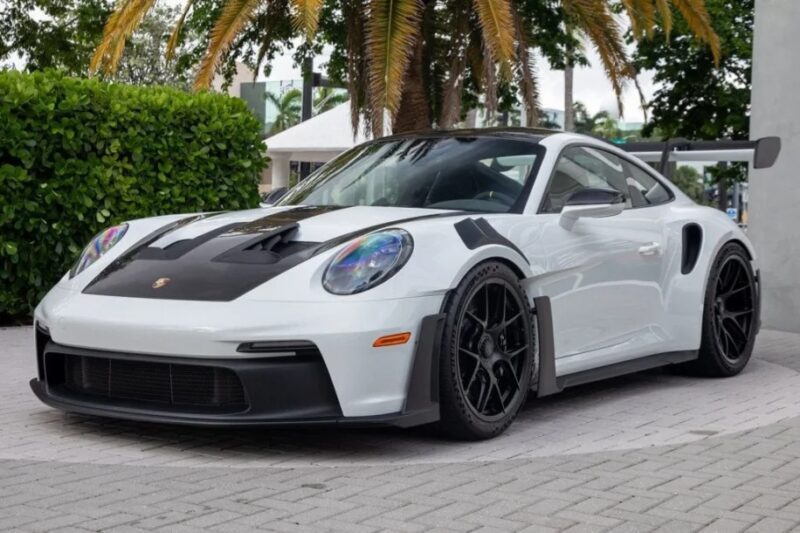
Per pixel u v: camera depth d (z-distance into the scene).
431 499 3.15
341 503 3.09
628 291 4.89
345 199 4.71
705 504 3.15
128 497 3.13
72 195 7.39
